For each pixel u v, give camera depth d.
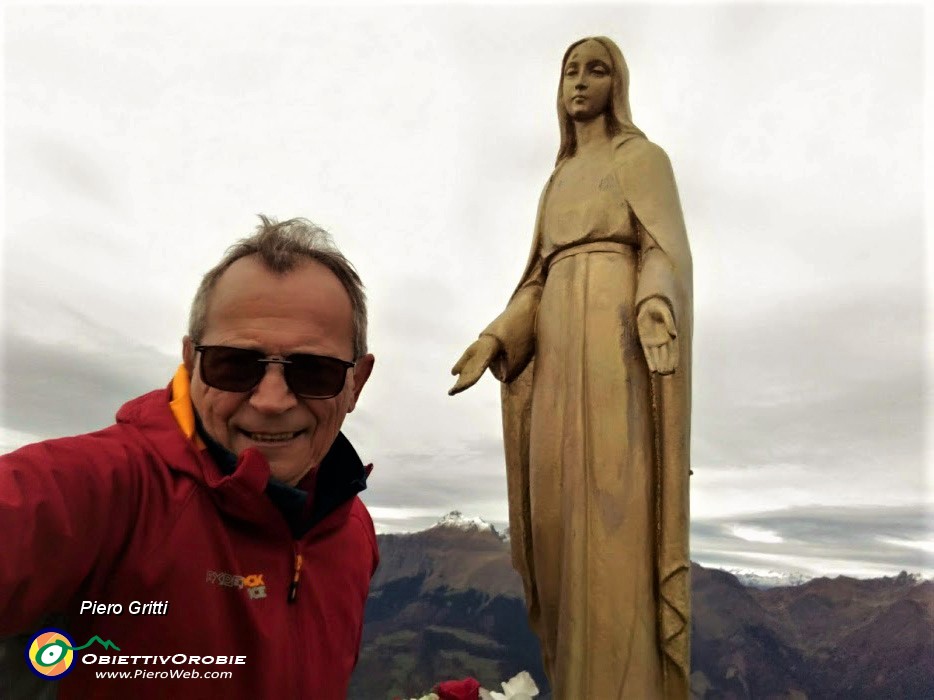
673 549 1.00
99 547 0.51
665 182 1.17
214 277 0.60
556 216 1.21
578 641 0.97
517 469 1.21
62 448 0.51
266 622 0.58
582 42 1.29
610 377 1.05
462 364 1.15
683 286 1.08
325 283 0.61
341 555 0.71
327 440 0.62
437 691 0.81
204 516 0.57
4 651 0.51
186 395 0.60
